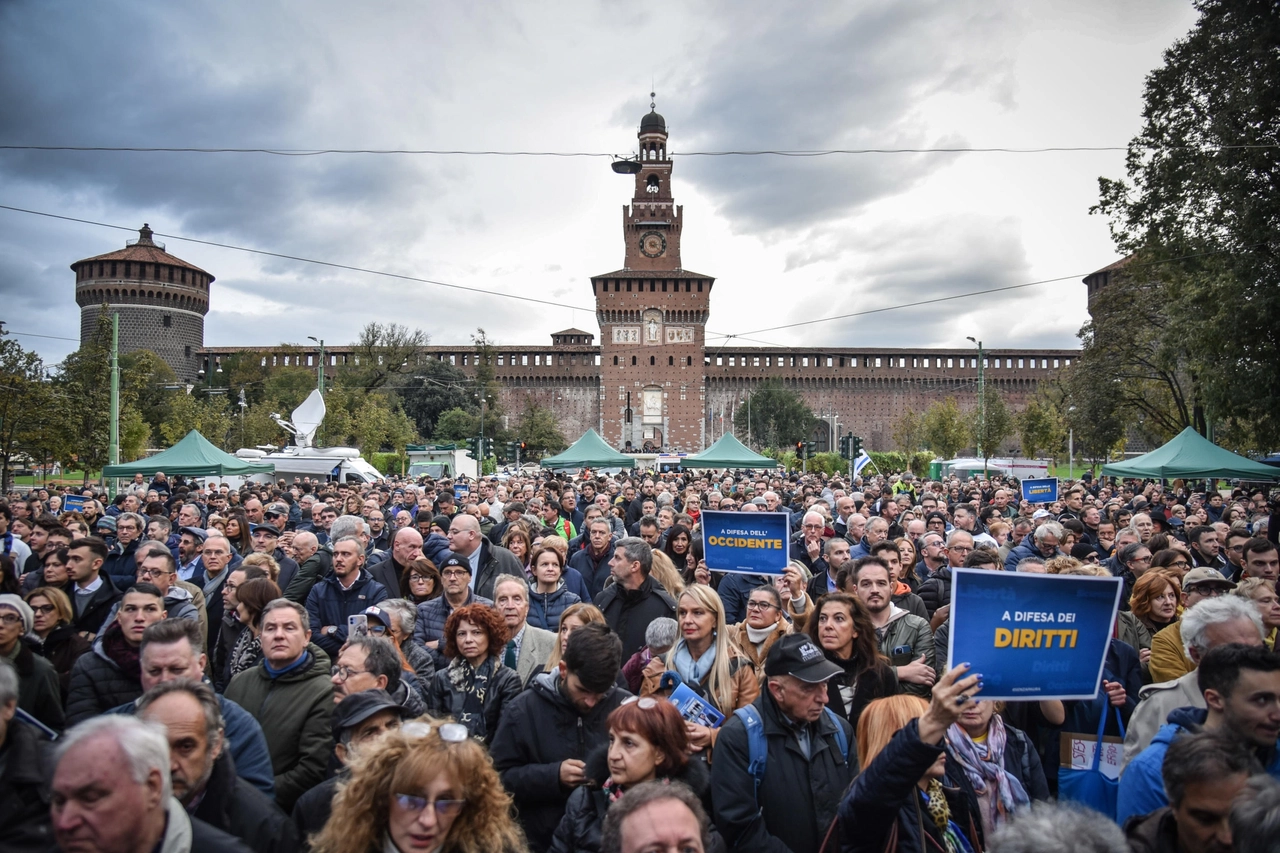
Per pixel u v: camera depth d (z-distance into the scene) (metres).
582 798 4.64
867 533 10.84
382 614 6.93
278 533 11.77
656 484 25.86
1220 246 27.52
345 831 3.70
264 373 105.31
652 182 111.12
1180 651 6.35
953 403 73.62
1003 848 2.75
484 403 100.88
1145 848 3.51
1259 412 27.31
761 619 6.70
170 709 4.06
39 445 37.03
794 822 4.64
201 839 3.60
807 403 115.75
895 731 4.45
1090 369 45.47
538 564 8.94
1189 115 28.20
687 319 108.25
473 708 6.17
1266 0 25.31
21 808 4.05
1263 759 4.11
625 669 6.98
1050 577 4.44
